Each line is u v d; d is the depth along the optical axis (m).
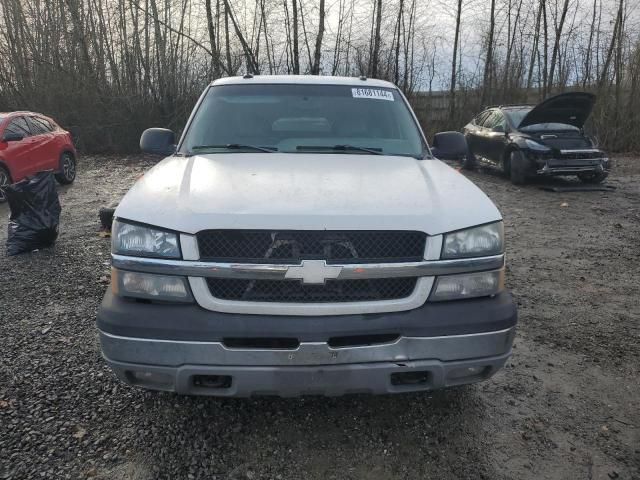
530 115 11.41
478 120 13.73
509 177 12.30
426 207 2.56
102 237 6.96
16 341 3.88
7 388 3.21
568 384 3.37
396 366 2.40
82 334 3.99
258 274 2.33
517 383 3.37
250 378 2.36
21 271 5.58
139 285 2.42
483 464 2.61
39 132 10.99
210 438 2.76
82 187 11.57
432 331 2.40
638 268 5.84
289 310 2.35
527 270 5.78
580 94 10.66
